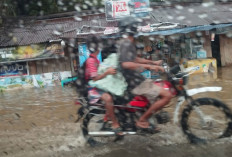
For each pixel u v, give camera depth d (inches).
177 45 461.4
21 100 314.7
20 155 126.4
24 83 468.1
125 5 461.4
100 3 571.2
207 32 443.2
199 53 465.7
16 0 553.9
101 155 118.5
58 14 525.3
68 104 260.7
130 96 125.9
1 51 450.6
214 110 173.0
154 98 122.3
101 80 128.6
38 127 180.1
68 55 472.1
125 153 118.5
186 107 129.1
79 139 143.9
